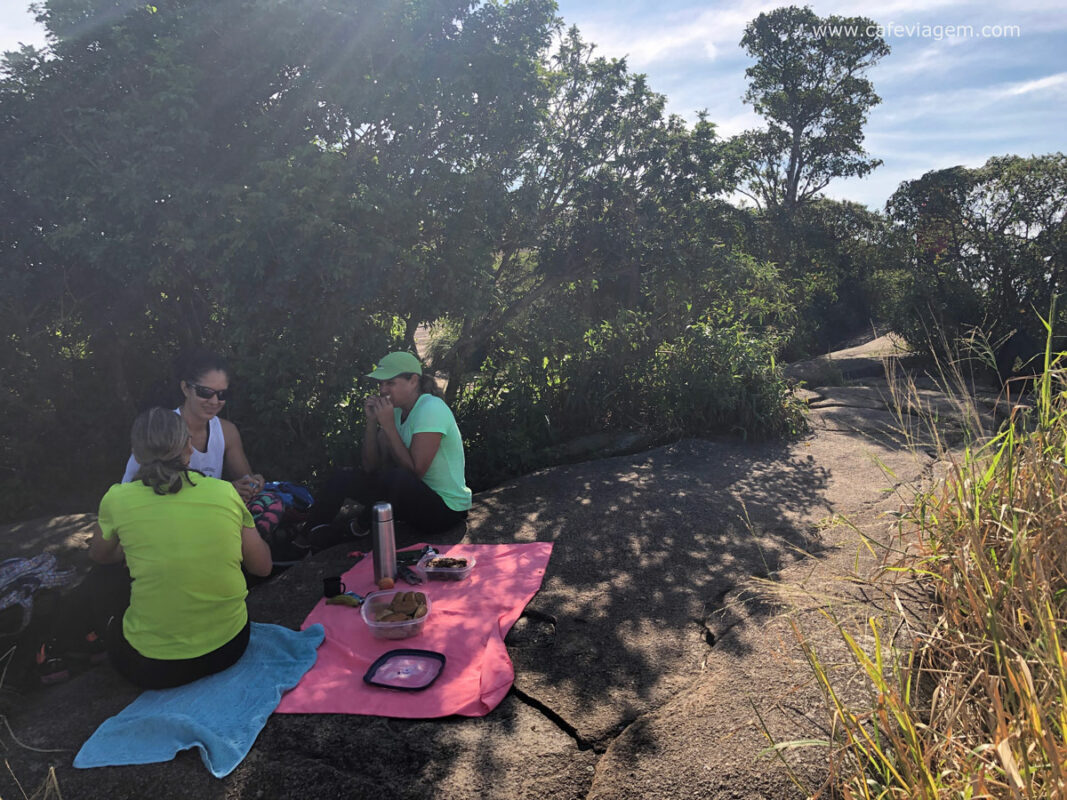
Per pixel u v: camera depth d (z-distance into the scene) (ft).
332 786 7.61
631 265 24.21
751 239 54.39
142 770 7.82
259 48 16.62
